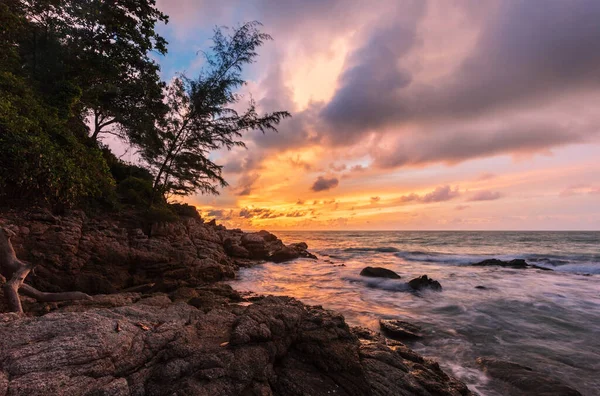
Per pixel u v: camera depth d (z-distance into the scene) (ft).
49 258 35.99
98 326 13.48
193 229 69.26
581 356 25.79
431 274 68.90
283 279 61.21
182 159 69.10
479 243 192.75
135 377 12.22
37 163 28.50
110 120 70.49
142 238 48.98
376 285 55.16
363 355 18.83
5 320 14.14
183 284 44.70
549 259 96.12
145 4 60.85
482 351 26.68
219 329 17.10
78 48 58.03
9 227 33.78
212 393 12.13
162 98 70.08
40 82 52.80
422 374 18.80
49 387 10.02
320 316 19.84
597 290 51.44
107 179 44.73
